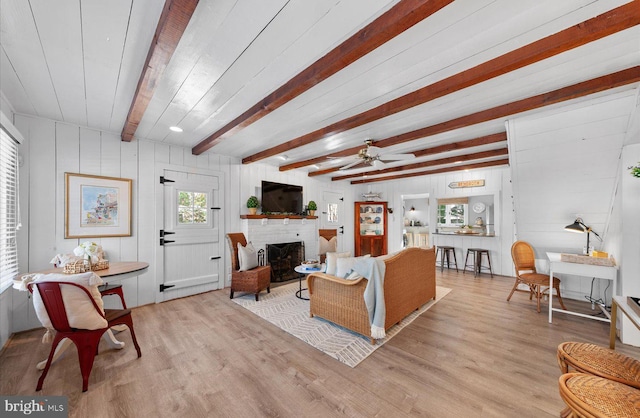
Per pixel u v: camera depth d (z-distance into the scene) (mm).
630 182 2488
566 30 1473
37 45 1671
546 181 3191
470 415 1610
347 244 7438
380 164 3793
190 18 1338
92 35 1584
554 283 3324
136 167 3609
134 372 2061
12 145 2549
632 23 1314
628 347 2432
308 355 2318
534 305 3619
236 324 2996
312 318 3168
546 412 1632
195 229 4195
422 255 3465
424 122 2943
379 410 1654
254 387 1883
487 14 1359
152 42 1605
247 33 1527
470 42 1592
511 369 2092
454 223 7016
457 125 2803
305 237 5949
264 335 2715
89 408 1675
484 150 4223
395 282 2820
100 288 2732
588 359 1377
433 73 1948
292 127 3148
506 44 1613
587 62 1795
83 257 2512
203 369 2104
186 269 4086
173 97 2369
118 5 1352
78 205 3145
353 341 2574
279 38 1569
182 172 4059
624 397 1079
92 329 1876
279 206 5359
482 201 6449
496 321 3057
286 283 4965
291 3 1294
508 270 5406
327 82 2078
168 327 2912
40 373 2041
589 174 2887
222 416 1609
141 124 3072
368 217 7848
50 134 2965
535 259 4020
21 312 2775
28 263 2816
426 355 2311
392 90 2219
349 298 2727
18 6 1336
